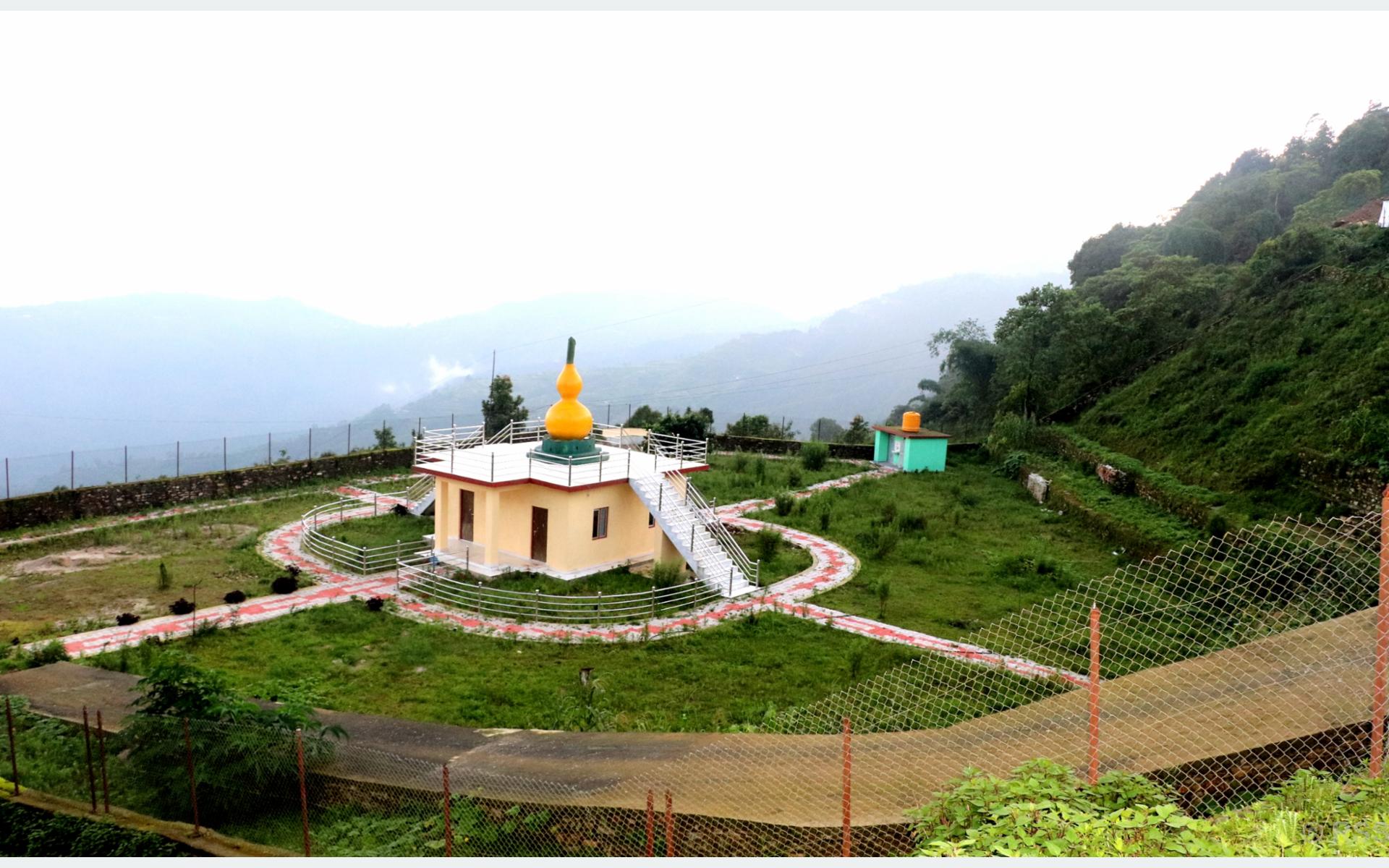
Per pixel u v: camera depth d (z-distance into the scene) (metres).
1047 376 48.41
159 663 13.74
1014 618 22.03
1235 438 30.53
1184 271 48.56
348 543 29.25
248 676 18.44
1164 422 36.41
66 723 15.51
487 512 26.64
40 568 26.67
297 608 23.08
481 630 21.77
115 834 11.89
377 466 43.31
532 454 28.09
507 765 13.41
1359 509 22.12
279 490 38.62
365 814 12.62
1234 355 36.62
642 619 22.72
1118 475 34.16
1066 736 11.58
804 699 17.59
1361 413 24.73
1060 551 29.19
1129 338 46.78
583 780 12.70
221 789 12.52
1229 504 26.80
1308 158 67.69
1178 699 11.74
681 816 11.14
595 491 26.58
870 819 10.55
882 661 19.58
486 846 11.50
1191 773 10.13
